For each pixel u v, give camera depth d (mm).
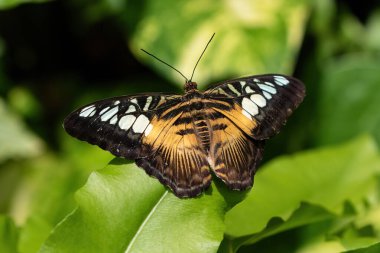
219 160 469
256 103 479
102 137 468
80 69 617
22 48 611
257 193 509
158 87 597
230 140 473
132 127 469
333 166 521
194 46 561
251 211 500
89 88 610
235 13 566
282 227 488
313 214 484
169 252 457
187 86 489
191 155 468
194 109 474
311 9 584
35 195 584
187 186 463
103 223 459
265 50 557
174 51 561
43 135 609
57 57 617
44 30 606
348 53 601
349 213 502
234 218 495
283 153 583
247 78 482
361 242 485
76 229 457
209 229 458
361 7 606
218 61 557
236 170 468
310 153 525
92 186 461
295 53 561
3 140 603
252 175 469
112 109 470
